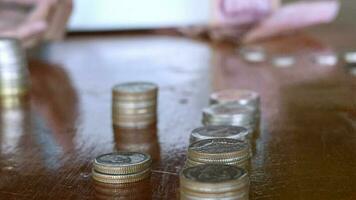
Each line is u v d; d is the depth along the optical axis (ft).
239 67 2.37
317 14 2.93
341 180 1.26
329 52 2.55
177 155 1.42
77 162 1.42
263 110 1.74
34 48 2.87
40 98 2.01
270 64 2.39
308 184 1.25
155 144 1.50
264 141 1.48
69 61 2.67
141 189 1.25
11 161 1.45
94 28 3.46
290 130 1.56
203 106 1.81
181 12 3.43
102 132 1.61
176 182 1.27
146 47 3.00
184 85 2.11
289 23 2.90
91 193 1.25
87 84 2.19
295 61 2.41
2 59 2.02
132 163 1.27
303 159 1.37
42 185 1.31
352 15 3.34
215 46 2.95
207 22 3.35
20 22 2.69
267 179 1.28
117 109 1.64
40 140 1.58
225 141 1.30
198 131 1.40
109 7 3.45
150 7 3.44
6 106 1.92
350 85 1.98
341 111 1.70
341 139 1.48
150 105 1.64
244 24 3.11
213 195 1.11
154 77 2.27
